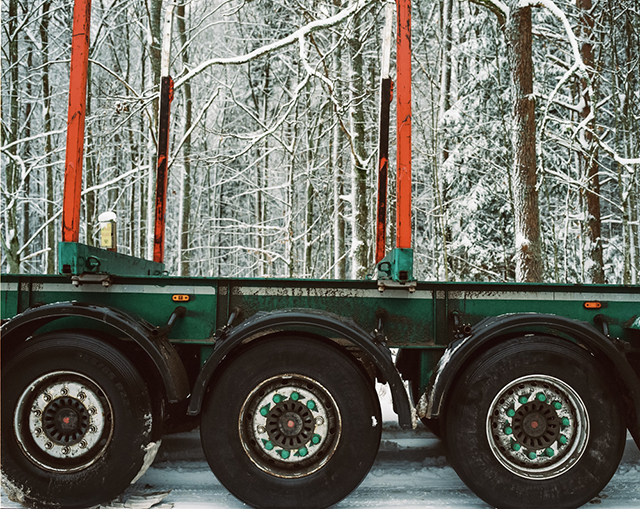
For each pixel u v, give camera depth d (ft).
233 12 28.86
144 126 54.70
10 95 42.93
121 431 8.15
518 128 24.38
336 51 43.42
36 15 45.24
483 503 8.85
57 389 8.27
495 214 53.31
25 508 8.30
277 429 8.36
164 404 8.94
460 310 9.25
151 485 9.44
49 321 8.97
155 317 9.16
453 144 54.39
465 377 8.47
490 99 51.47
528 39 24.59
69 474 8.12
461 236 54.29
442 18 53.42
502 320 8.45
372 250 51.34
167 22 13.62
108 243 10.37
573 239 50.52
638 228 52.70
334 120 42.24
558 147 49.01
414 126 48.65
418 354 9.64
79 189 8.96
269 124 40.55
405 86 8.98
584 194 37.68
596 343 8.43
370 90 36.81
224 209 78.74
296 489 8.13
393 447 11.47
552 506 8.19
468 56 52.65
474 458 8.31
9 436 8.17
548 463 8.43
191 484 9.50
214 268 76.64
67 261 8.61
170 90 13.71
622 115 44.75
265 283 9.21
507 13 25.52
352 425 8.25
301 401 8.37
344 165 53.67
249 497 8.14
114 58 58.13
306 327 8.68
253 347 8.36
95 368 8.18
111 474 8.09
